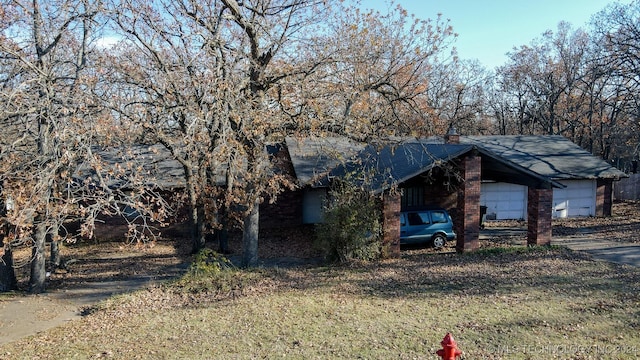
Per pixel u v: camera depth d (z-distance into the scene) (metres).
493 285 12.59
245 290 12.85
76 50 15.79
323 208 16.67
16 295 13.85
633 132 30.22
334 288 12.84
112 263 17.88
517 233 21.42
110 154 14.98
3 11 12.77
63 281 15.38
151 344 9.19
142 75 14.62
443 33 15.69
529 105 46.59
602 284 12.42
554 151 27.05
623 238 19.25
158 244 21.41
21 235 9.74
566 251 16.78
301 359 8.09
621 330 9.05
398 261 15.92
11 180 10.75
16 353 9.25
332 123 13.74
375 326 9.67
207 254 15.20
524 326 9.36
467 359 7.80
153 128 12.54
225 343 9.04
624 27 25.59
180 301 12.20
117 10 13.09
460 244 17.11
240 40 15.76
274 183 14.24
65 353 9.00
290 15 14.37
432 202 22.20
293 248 19.47
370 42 16.36
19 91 9.70
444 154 16.97
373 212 16.02
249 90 13.40
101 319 11.13
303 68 14.18
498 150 26.59
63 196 10.71
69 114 9.86
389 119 16.36
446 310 10.59
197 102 12.34
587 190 25.38
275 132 13.54
